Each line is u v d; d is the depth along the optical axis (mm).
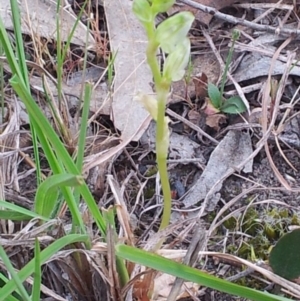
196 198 222
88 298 182
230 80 254
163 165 146
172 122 239
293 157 234
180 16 118
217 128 241
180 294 184
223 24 275
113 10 268
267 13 276
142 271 172
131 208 219
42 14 268
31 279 176
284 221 211
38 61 239
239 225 211
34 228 168
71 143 219
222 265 201
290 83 253
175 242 183
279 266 180
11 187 206
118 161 232
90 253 163
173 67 125
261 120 234
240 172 228
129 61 257
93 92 249
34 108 131
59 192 181
